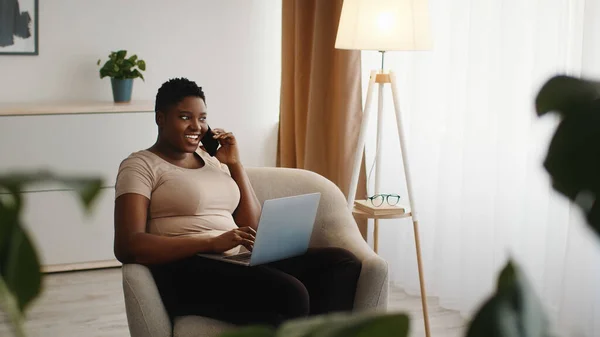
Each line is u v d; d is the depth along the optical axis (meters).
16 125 4.00
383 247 4.15
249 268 2.42
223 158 2.85
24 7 4.38
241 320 2.38
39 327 3.48
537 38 3.17
